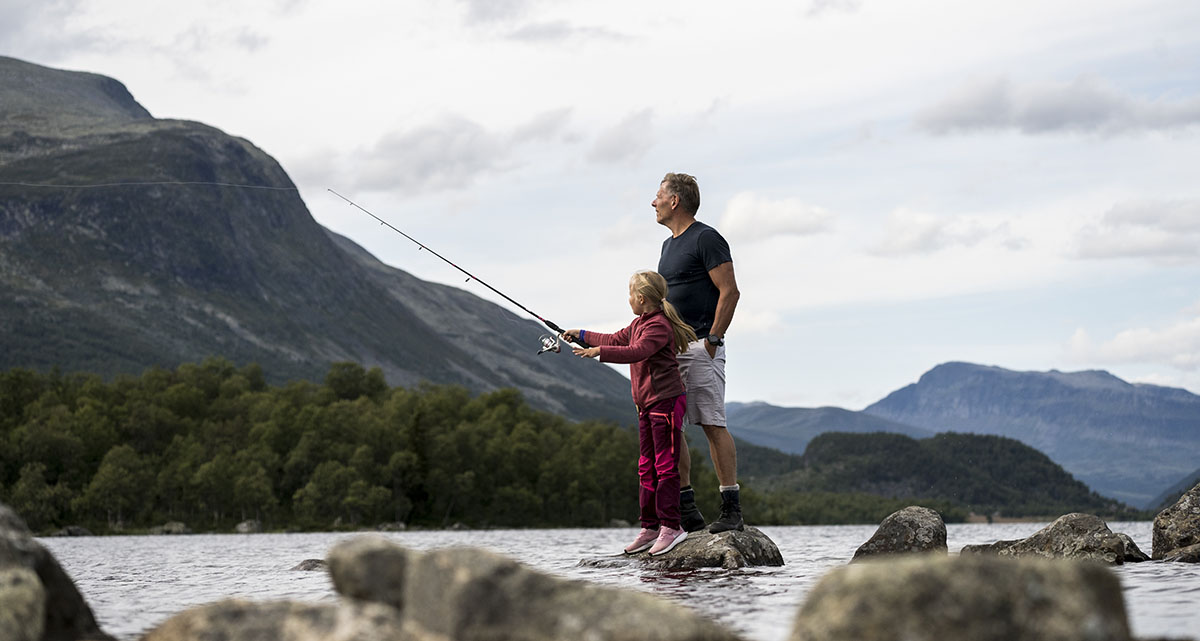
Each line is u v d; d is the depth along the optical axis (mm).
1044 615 2898
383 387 164000
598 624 3172
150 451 126938
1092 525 8820
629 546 8688
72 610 4387
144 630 4766
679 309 8828
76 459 115438
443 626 3344
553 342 9039
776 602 5238
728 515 8727
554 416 163875
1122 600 3057
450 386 161875
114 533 106500
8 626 3703
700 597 5492
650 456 8445
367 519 117188
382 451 127250
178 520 113375
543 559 10609
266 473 118750
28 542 4328
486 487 129125
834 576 3156
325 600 6078
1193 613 4738
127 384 151250
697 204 9039
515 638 3238
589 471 134375
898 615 2938
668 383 8164
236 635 3332
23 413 132125
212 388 160000
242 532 109812
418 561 3602
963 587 2953
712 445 8734
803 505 184750
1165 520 9305
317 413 130125
